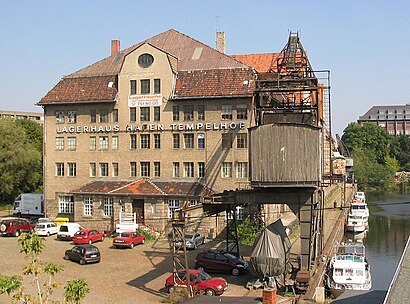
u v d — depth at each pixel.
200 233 51.00
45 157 60.06
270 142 34.81
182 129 54.19
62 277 35.75
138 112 56.19
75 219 55.81
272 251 32.78
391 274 43.53
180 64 57.31
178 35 61.56
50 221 55.81
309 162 34.12
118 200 54.00
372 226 73.44
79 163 58.66
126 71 56.72
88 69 61.56
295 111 43.50
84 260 39.84
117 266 39.41
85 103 57.91
